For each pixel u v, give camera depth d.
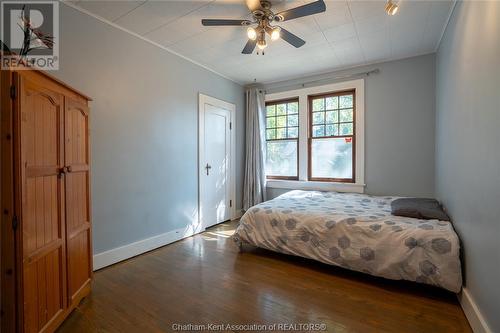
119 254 2.66
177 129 3.34
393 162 3.52
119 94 2.65
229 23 2.16
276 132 4.57
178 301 1.94
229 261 2.70
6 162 1.26
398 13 2.38
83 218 1.93
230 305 1.89
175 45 3.09
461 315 1.75
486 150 1.44
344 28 2.67
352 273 2.42
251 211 2.92
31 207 1.35
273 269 2.51
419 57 3.33
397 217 2.35
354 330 1.61
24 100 1.30
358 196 3.50
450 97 2.38
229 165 4.35
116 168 2.64
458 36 2.09
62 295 1.64
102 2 2.23
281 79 4.35
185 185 3.47
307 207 2.86
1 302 1.28
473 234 1.65
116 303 1.91
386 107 3.55
